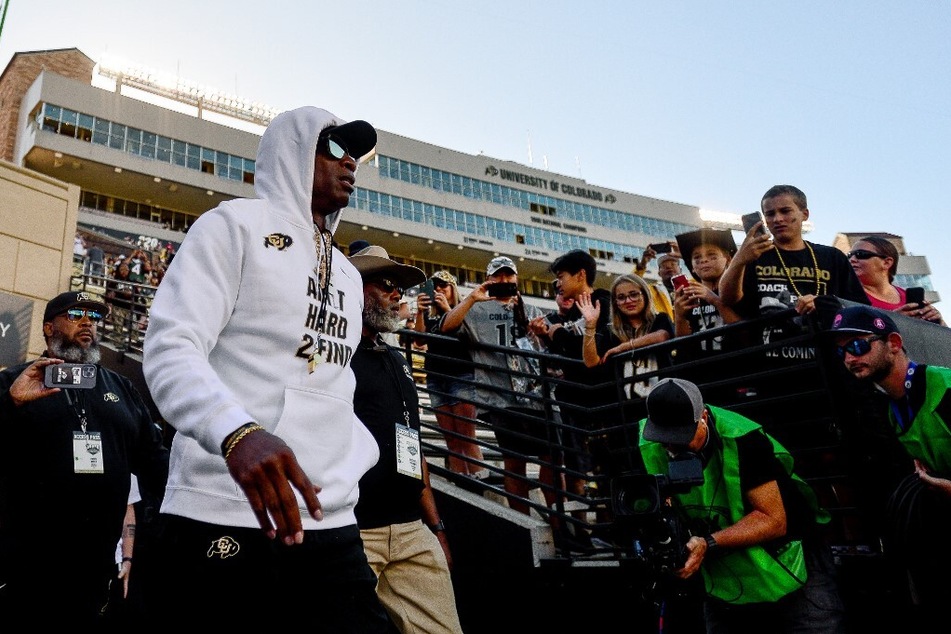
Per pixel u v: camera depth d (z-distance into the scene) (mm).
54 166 32500
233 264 1498
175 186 35031
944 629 2492
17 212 8094
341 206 1884
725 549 2498
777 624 2611
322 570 1502
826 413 3535
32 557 3043
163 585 1416
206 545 1396
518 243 47531
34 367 3127
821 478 3146
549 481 4844
